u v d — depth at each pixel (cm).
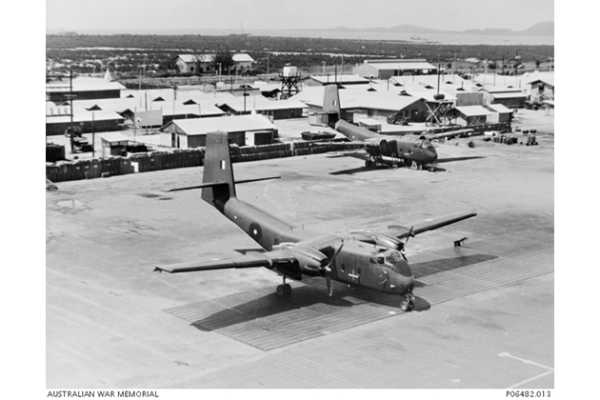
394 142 10606
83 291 5125
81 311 4722
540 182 9681
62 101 16038
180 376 3772
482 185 9462
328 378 3753
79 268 5672
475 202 8425
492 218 7644
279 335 4359
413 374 3806
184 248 6288
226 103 16138
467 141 13925
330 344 4222
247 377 3762
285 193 8769
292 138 13362
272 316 4691
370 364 3938
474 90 19762
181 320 4600
